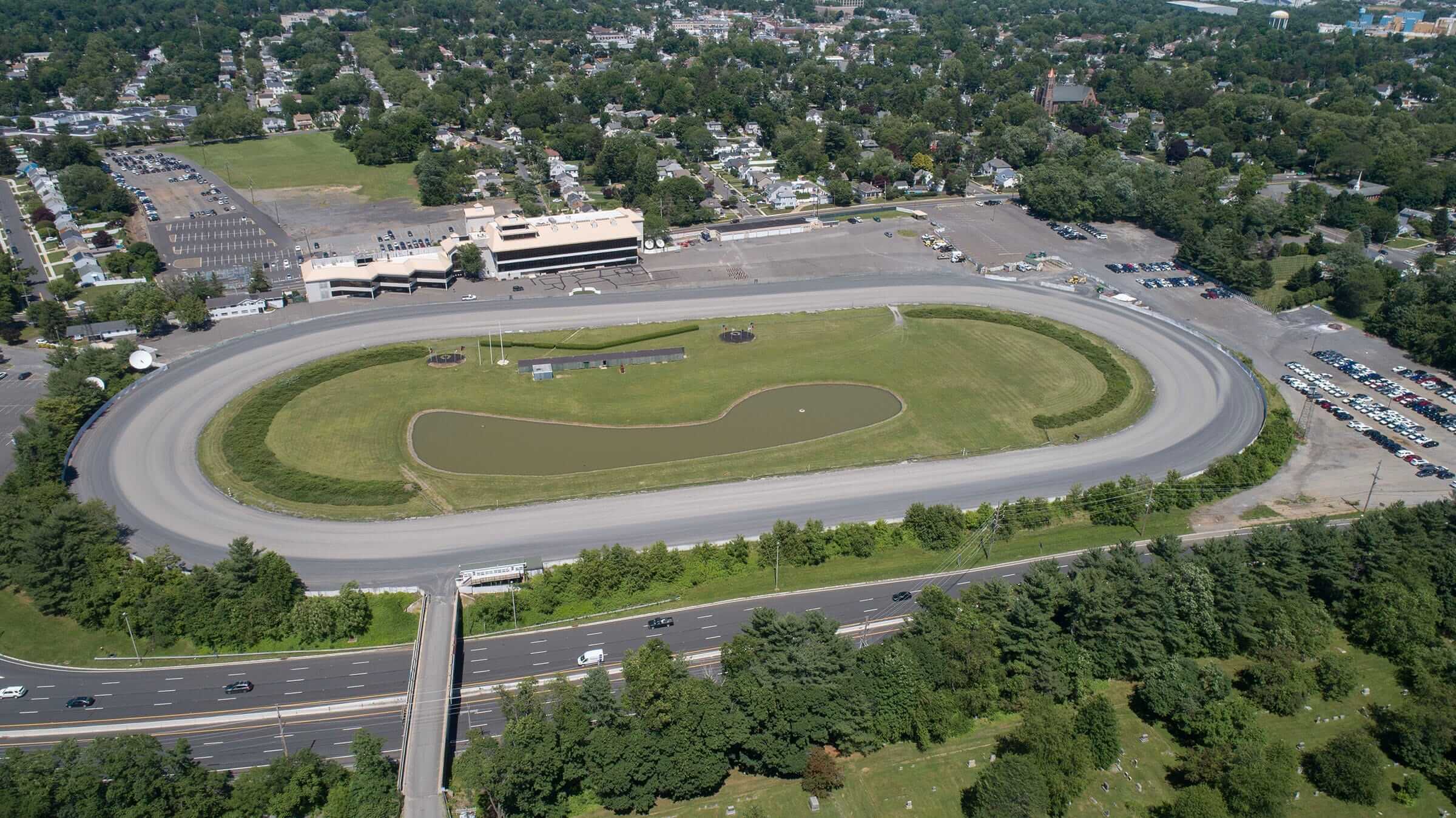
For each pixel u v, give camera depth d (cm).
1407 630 15212
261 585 16025
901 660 13900
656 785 12650
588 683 13125
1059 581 15775
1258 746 13125
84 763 11994
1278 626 15112
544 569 17150
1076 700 14450
